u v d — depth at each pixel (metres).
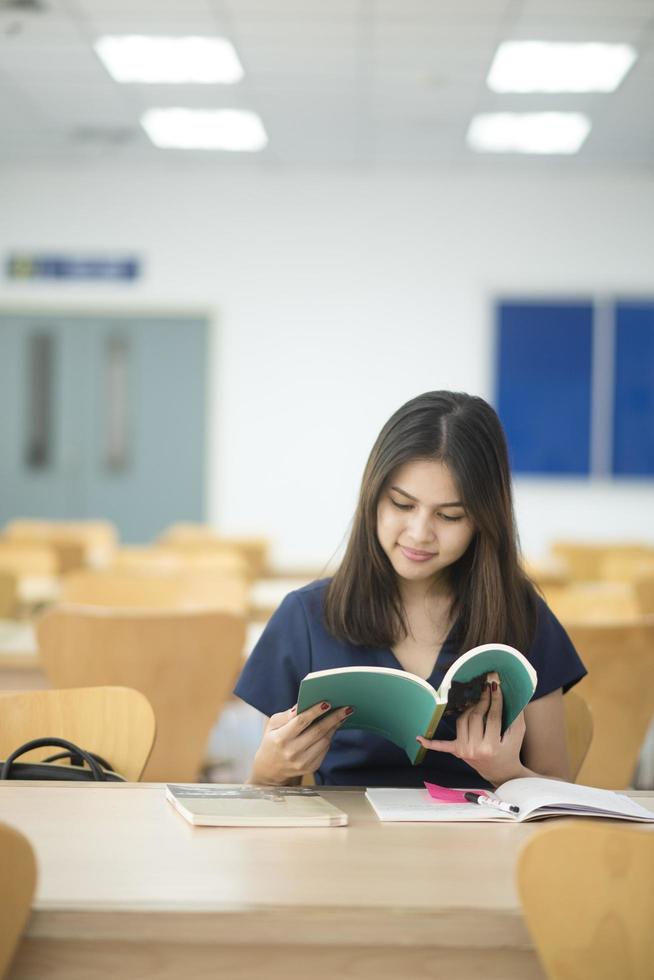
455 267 8.75
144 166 8.76
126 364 8.91
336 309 8.80
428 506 1.72
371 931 1.18
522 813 1.52
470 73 6.57
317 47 6.21
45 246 8.83
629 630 2.91
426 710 1.53
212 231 8.81
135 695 1.91
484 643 1.79
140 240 8.83
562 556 6.92
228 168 8.74
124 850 1.36
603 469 8.77
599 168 8.54
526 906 1.14
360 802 1.62
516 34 5.99
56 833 1.43
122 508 9.00
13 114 7.50
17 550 5.56
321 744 1.65
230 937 1.18
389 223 8.75
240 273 8.81
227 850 1.37
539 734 1.84
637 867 1.12
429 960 1.20
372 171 8.71
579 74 6.57
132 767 1.89
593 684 2.94
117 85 6.90
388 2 5.58
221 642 2.91
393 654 1.82
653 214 8.65
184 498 8.96
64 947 1.19
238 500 8.91
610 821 1.52
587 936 1.13
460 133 7.73
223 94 7.03
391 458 1.74
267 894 1.22
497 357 8.75
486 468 1.74
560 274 8.70
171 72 6.67
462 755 1.62
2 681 3.21
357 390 8.82
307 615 1.85
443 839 1.44
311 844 1.40
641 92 6.83
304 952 1.20
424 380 8.79
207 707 2.95
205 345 8.88
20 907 1.15
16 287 8.87
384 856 1.36
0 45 6.27
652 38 5.99
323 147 8.13
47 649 2.91
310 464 8.87
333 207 8.76
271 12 5.74
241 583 4.15
